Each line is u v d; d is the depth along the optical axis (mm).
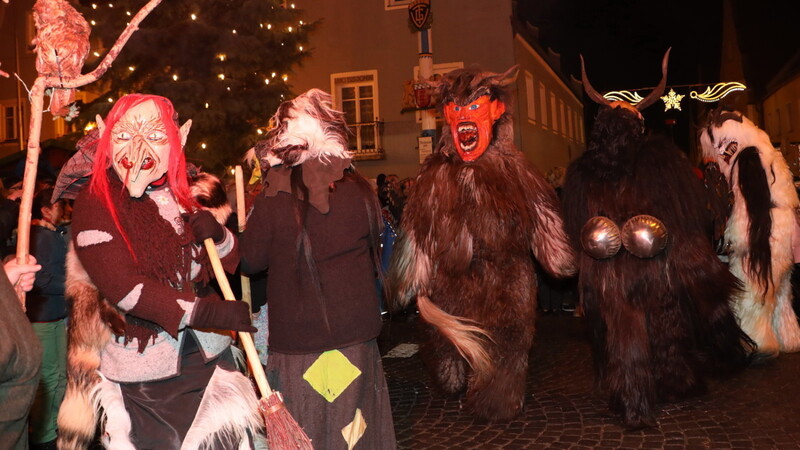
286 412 2689
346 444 3027
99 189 2547
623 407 4617
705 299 4738
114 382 2645
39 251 4680
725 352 5254
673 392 5055
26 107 19484
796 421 4672
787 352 6453
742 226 6043
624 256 4590
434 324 4762
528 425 4801
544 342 7469
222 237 2834
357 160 19719
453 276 4703
